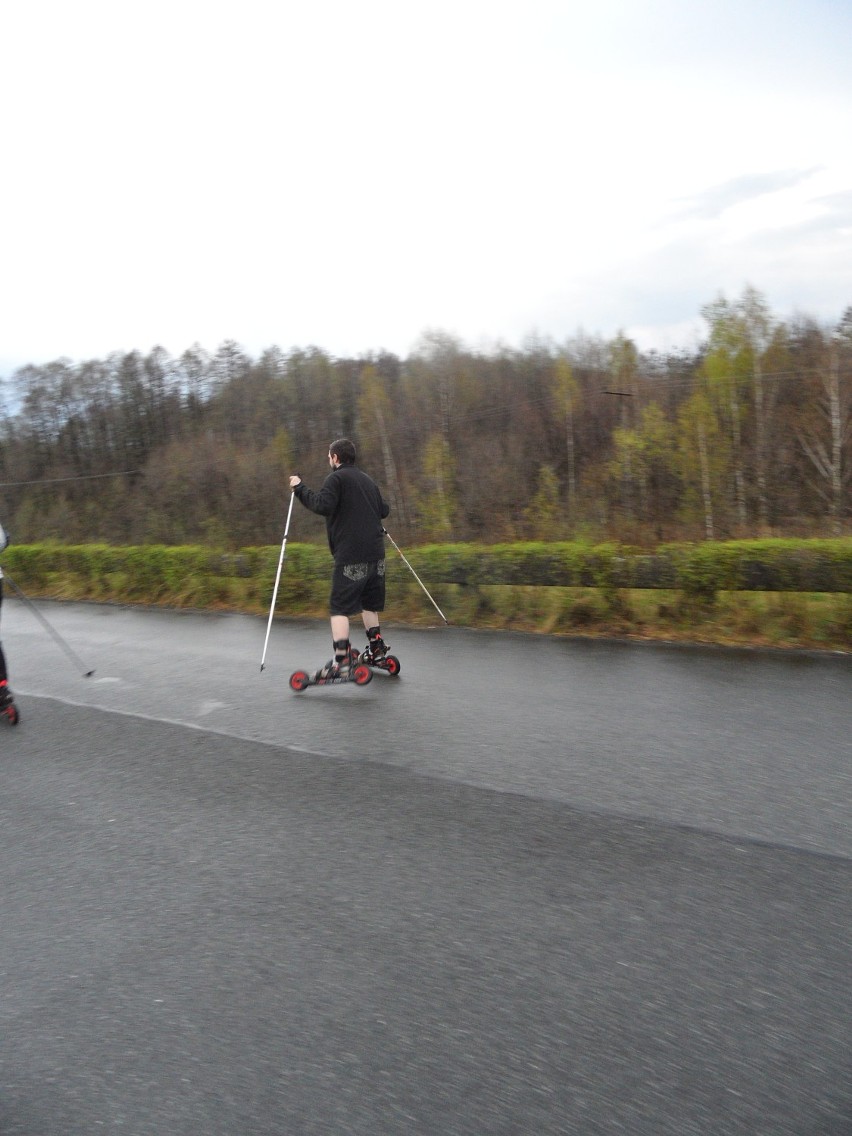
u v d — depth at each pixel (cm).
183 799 461
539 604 883
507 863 371
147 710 638
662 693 614
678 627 814
